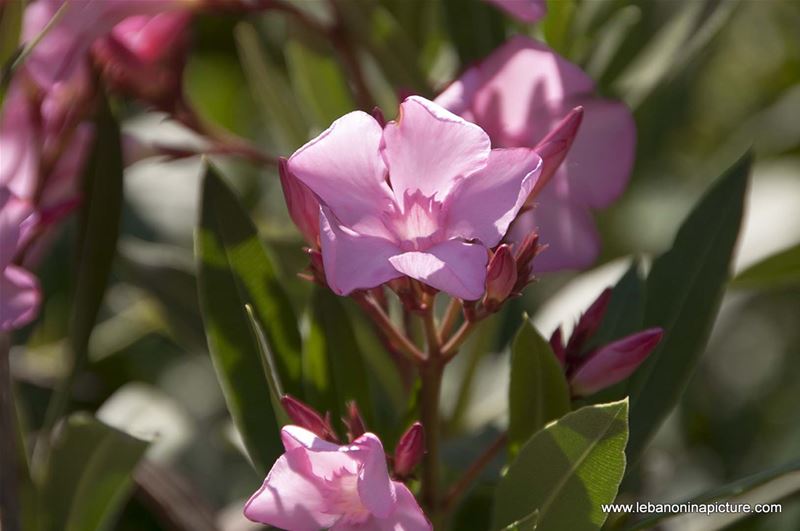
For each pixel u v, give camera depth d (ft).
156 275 2.26
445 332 1.86
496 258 1.82
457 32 2.18
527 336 1.86
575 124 1.83
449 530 2.08
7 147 2.05
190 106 2.15
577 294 2.27
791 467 1.85
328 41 2.20
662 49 2.22
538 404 1.88
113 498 2.01
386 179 1.82
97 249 2.04
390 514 1.76
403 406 2.10
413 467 1.82
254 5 2.14
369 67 2.30
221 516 2.30
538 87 1.97
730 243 1.99
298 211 1.82
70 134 2.06
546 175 1.84
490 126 1.97
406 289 1.84
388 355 2.16
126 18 2.06
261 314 1.94
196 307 2.25
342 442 1.93
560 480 1.79
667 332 1.98
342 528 1.76
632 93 2.22
